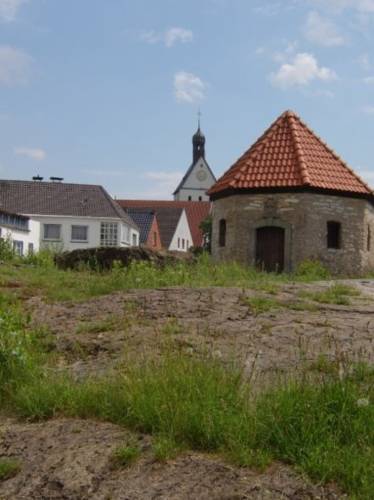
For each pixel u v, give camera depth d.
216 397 4.76
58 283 12.41
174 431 4.45
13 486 4.11
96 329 7.82
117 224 53.38
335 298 10.65
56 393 5.31
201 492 3.84
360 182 22.95
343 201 22.38
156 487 3.92
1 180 54.78
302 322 8.22
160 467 4.13
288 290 11.47
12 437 4.74
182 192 119.94
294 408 4.50
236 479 3.95
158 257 17.41
